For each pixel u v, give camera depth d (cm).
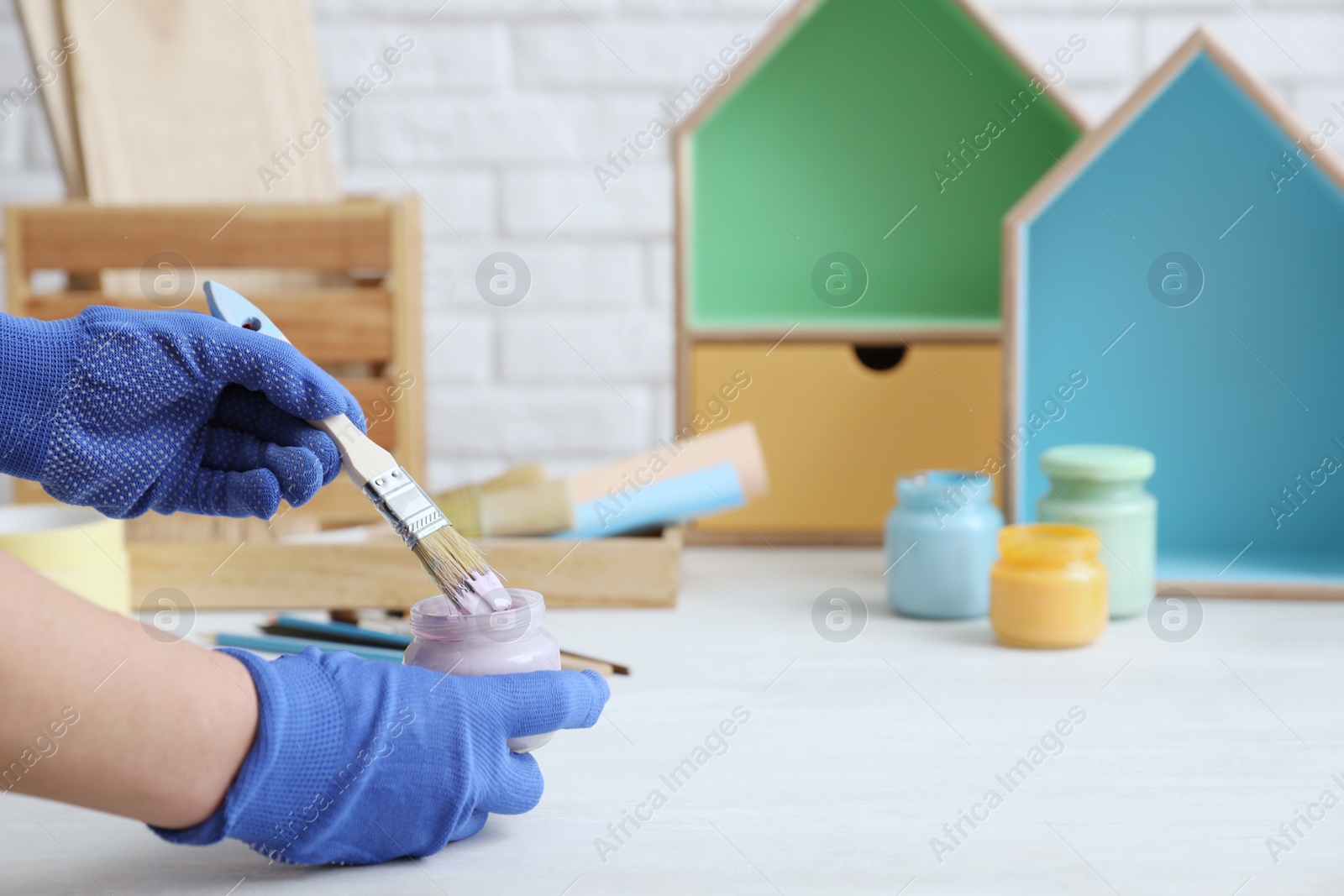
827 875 57
